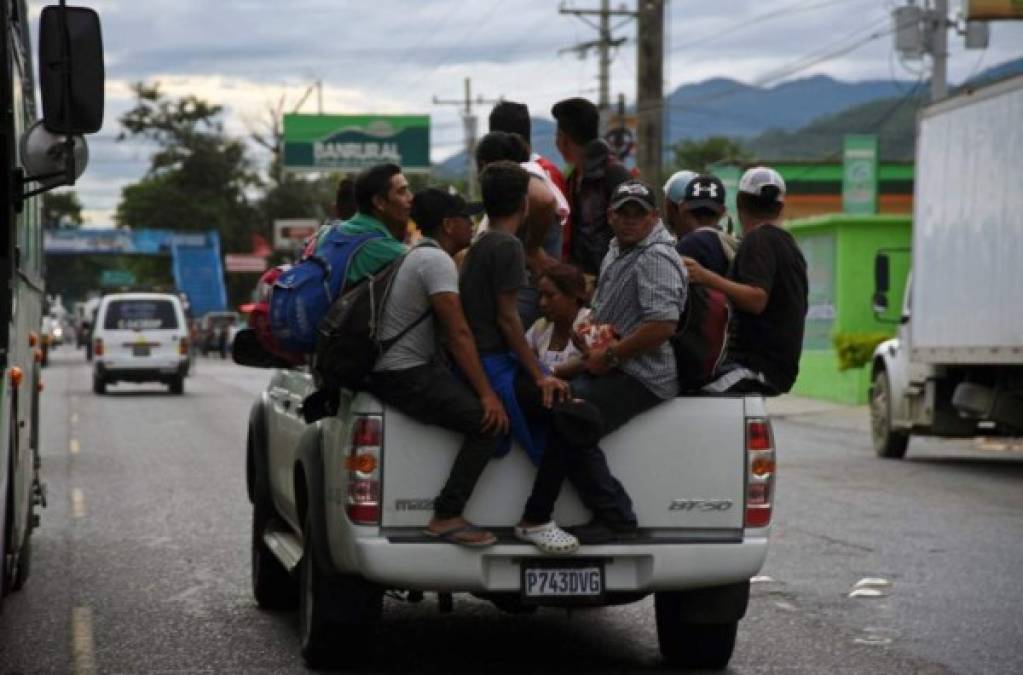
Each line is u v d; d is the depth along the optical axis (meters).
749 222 10.97
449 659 11.09
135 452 27.92
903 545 16.36
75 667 10.81
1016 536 17.03
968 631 12.02
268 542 12.28
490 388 9.62
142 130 138.25
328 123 104.75
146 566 15.25
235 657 11.12
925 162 26.50
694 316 9.88
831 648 11.43
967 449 30.45
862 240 45.94
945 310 25.31
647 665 10.93
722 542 9.88
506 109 12.41
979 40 41.28
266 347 10.90
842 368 43.06
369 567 9.58
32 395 14.06
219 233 134.50
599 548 9.73
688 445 9.90
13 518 10.91
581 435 9.41
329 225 11.21
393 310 9.63
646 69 38.69
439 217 10.56
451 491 9.55
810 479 23.34
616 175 12.00
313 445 10.48
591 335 9.81
